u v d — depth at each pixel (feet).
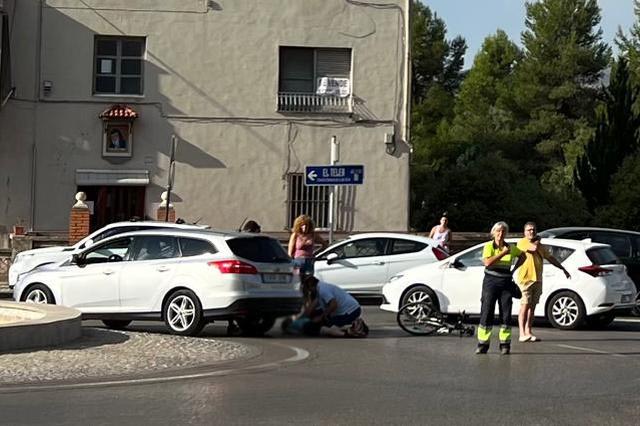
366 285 85.10
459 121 227.61
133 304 62.28
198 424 33.99
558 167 204.74
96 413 35.78
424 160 219.41
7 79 106.01
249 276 59.88
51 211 109.91
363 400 39.04
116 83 111.65
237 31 112.68
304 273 65.46
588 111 218.79
